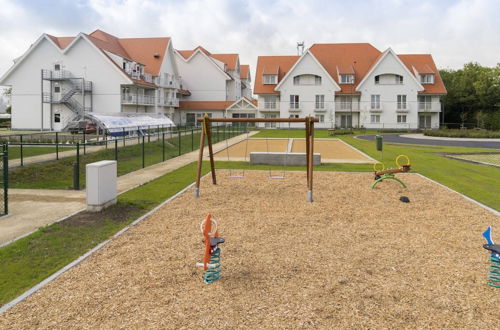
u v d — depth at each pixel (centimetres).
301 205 1047
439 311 488
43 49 4900
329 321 462
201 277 582
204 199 1113
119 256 666
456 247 722
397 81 5766
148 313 479
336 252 691
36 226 852
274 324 455
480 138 4341
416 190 1260
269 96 6025
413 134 5047
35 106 4962
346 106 5909
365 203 1076
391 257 669
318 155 1856
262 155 1891
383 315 477
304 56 5778
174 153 2458
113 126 2677
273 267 621
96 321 461
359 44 6394
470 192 1243
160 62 5719
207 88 6631
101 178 967
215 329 445
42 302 505
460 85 6869
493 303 509
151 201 1084
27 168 1553
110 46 5325
